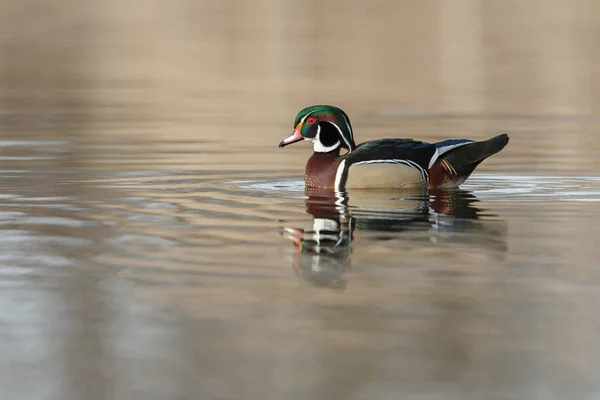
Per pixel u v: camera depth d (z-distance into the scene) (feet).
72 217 42.16
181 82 104.68
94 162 58.54
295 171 56.24
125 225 40.65
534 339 26.73
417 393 23.43
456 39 137.69
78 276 32.99
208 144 67.05
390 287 31.42
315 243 37.37
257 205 45.42
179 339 27.09
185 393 23.62
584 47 127.95
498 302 29.78
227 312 29.19
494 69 112.27
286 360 25.50
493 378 24.26
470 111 85.66
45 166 56.70
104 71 112.47
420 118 81.66
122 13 171.32
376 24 155.33
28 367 25.35
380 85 102.01
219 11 174.19
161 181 51.96
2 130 73.26
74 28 150.41
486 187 50.60
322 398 23.17
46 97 93.91
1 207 44.37
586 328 27.50
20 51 126.00
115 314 29.14
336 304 29.78
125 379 24.49
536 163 58.54
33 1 189.16
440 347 26.20
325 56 123.13
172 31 147.54
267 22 158.71
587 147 64.95
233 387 23.88
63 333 27.68
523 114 83.46
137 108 87.25
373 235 38.86
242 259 35.01
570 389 23.61
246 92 97.30
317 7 178.81
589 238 37.96
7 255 35.63
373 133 73.67
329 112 52.37
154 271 33.58
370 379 24.22
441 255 35.37
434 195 48.34
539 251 35.88
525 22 155.02
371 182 49.85
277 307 29.55
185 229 39.83
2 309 29.68
